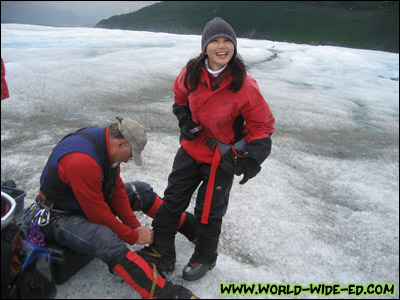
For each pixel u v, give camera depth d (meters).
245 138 2.06
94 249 1.95
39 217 2.04
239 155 2.02
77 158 1.88
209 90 1.95
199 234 2.22
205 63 1.96
